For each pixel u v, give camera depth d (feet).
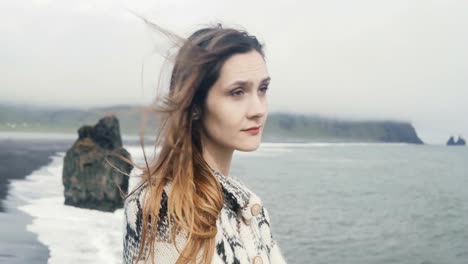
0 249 58.85
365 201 168.25
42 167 206.18
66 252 59.06
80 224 77.56
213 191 5.66
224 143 6.00
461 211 149.59
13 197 110.52
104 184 89.97
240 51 5.84
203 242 5.30
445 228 121.90
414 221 131.85
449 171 308.40
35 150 337.93
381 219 132.67
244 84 5.82
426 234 113.39
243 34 5.98
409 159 447.42
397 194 190.90
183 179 5.54
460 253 94.94
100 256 58.08
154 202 5.38
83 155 89.97
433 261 88.58
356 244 98.37
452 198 181.68
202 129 6.13
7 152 303.07
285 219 123.95
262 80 5.94
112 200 89.81
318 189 195.21
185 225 5.22
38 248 60.34
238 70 5.79
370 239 104.58
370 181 236.02
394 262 86.12
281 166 304.09
